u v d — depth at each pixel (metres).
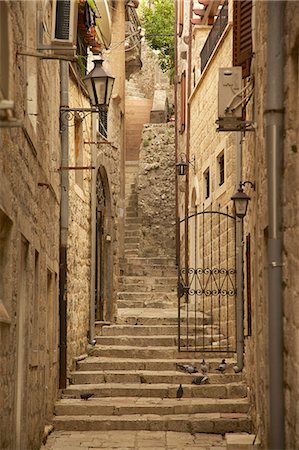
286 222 9.09
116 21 27.95
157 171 32.16
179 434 15.02
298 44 8.66
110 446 13.78
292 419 8.80
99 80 15.60
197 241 23.80
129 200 33.19
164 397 16.88
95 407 15.89
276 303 9.15
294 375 8.69
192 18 25.17
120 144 30.59
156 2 39.41
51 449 13.35
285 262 9.14
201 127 23.22
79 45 18.78
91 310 19.64
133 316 21.23
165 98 36.97
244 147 16.52
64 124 16.52
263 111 11.07
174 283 26.22
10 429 9.23
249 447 12.64
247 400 16.30
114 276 21.94
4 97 7.86
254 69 12.83
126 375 17.66
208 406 16.05
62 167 15.70
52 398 15.54
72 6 11.19
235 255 18.00
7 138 8.66
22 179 10.19
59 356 16.72
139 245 31.66
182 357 18.75
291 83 8.91
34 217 11.82
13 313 9.40
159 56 38.09
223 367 17.62
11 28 8.72
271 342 9.12
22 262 10.95
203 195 22.98
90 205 20.00
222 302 19.92
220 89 12.26
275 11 9.17
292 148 8.84
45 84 13.54
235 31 13.43
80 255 18.70
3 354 8.60
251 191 14.62
